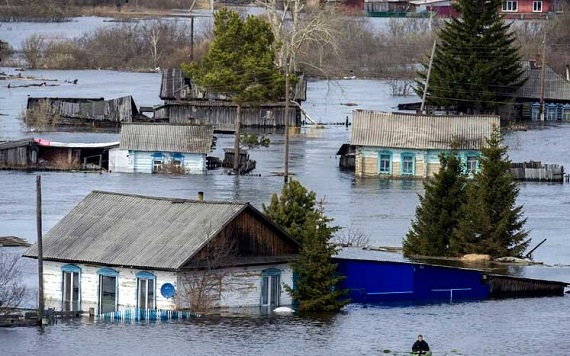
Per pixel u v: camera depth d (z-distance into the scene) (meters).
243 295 115.44
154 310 112.69
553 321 117.25
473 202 139.25
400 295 123.25
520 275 131.88
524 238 147.75
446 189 140.25
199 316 113.69
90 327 111.56
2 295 117.44
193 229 115.50
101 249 115.81
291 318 114.81
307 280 117.56
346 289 120.19
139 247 115.00
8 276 120.62
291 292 117.25
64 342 107.38
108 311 115.25
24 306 117.69
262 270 116.06
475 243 138.75
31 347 106.06
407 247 139.00
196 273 113.81
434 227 138.88
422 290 124.06
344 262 123.00
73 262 115.38
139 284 113.88
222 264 113.69
